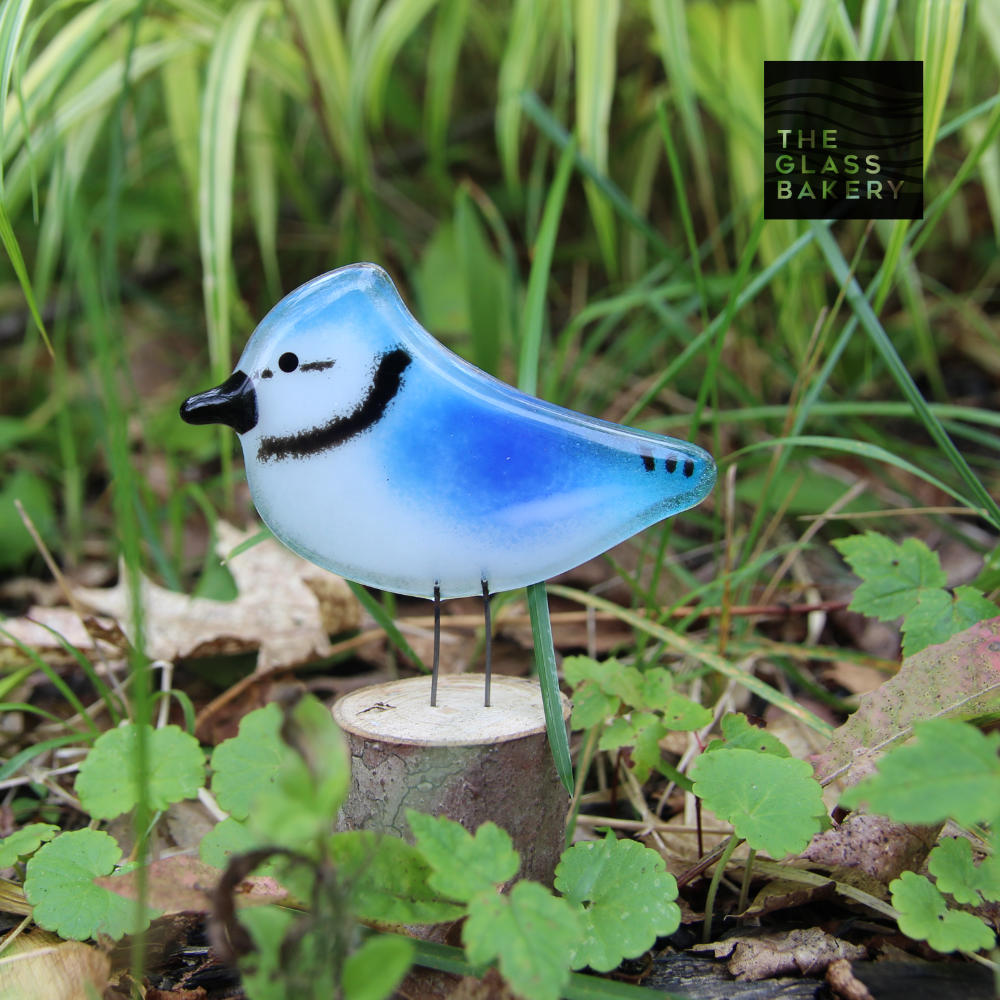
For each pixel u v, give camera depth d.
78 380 3.34
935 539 2.34
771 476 1.83
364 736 1.14
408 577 1.23
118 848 1.16
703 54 2.63
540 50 2.89
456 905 0.98
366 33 2.54
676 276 2.73
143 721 0.89
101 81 2.40
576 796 1.41
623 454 1.18
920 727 0.87
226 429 2.08
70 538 2.69
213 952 1.17
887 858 1.21
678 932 1.21
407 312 1.21
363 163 2.75
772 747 1.27
